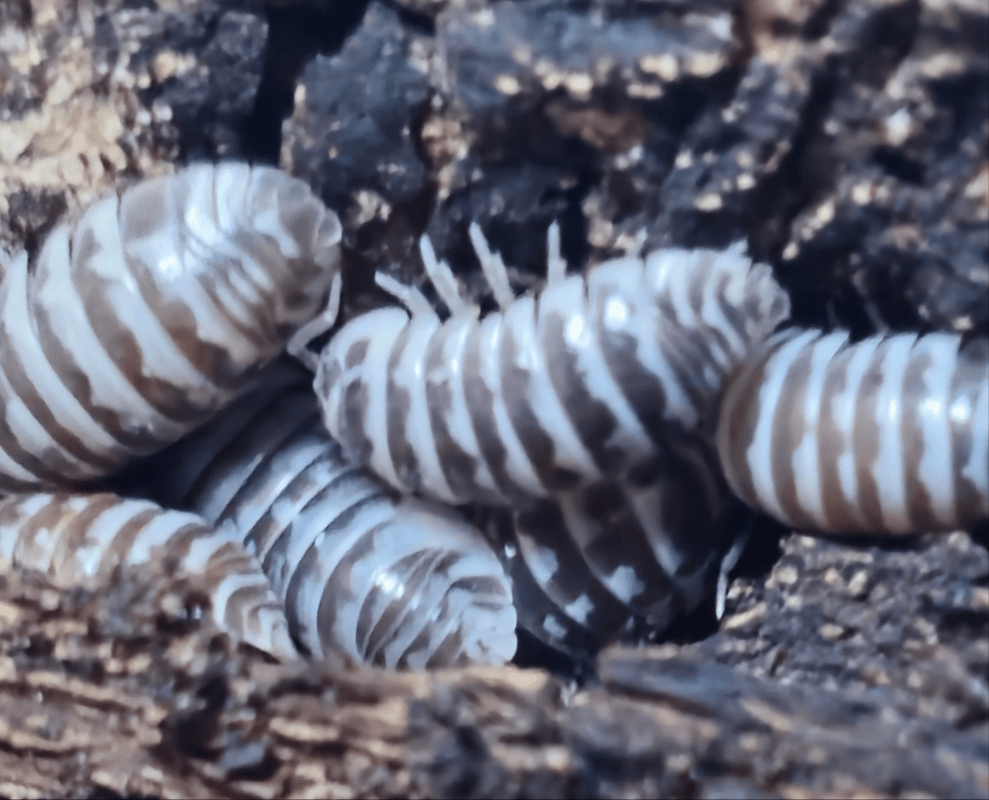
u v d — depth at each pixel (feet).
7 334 0.32
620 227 0.33
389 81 0.33
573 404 0.32
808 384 0.31
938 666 0.31
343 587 0.32
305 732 0.31
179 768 0.31
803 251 0.32
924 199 0.32
